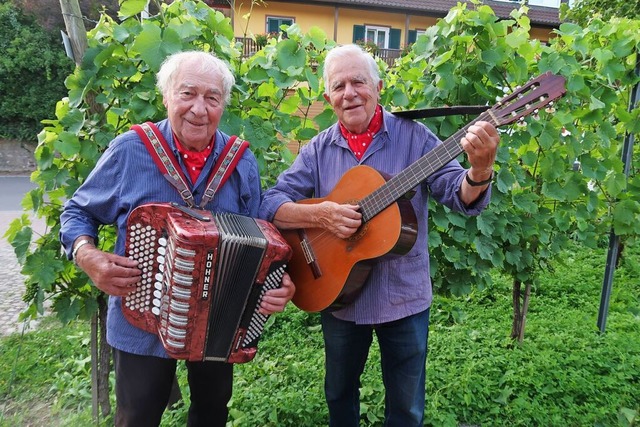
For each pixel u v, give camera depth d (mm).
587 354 3322
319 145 2287
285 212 2186
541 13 18609
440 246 3172
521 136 3084
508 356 3318
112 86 2518
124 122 2631
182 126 1819
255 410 2766
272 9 16906
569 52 3281
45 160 2488
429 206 2977
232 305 1761
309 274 2195
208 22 2662
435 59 2934
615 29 3320
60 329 4141
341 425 2318
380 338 2182
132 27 2516
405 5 17703
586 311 4293
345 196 2137
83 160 2559
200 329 1729
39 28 18156
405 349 2104
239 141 2029
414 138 2145
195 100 1791
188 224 1684
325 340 2258
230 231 1720
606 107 3307
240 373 3250
